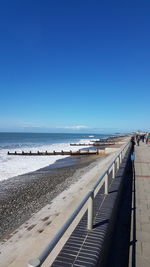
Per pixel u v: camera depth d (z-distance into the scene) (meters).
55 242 2.23
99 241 3.32
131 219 5.80
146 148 28.81
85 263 2.78
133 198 7.53
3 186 15.57
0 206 10.99
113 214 4.94
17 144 76.81
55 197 11.59
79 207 3.05
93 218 4.11
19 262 5.27
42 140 116.56
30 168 24.81
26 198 12.23
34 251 5.72
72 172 20.09
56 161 31.75
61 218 7.87
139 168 13.40
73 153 39.91
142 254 4.21
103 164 20.66
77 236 3.47
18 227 8.05
